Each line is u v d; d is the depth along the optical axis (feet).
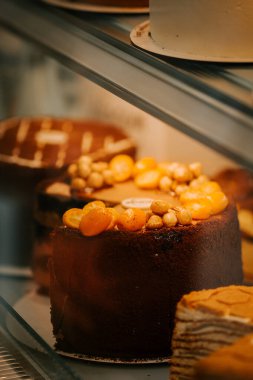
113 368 2.52
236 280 2.72
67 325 2.61
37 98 4.83
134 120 4.28
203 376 1.93
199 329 2.28
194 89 2.05
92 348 2.59
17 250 3.65
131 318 2.54
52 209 3.08
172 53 2.25
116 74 2.31
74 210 2.64
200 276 2.55
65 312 2.60
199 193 2.70
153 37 2.38
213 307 2.26
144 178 2.95
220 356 1.97
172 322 2.54
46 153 3.90
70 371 2.31
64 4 2.72
